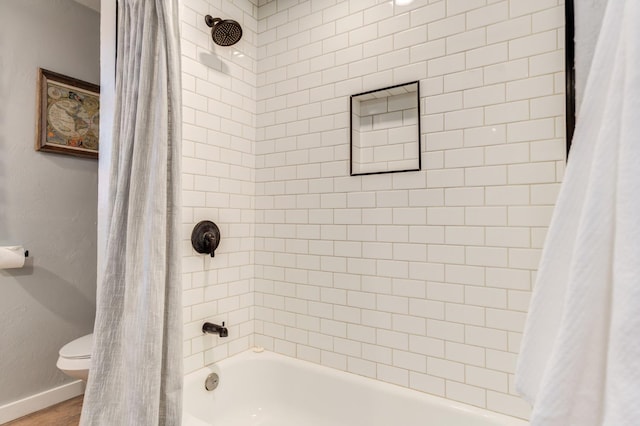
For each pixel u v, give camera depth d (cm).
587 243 46
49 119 233
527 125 135
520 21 137
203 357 181
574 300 46
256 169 213
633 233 41
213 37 179
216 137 189
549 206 131
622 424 39
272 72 208
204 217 182
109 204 148
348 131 180
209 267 185
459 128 150
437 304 153
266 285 208
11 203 217
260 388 197
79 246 252
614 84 46
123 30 155
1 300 212
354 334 175
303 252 194
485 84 144
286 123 202
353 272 176
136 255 135
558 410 46
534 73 134
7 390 213
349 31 180
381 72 170
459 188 149
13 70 218
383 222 168
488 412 140
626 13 45
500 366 139
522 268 135
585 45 65
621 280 41
